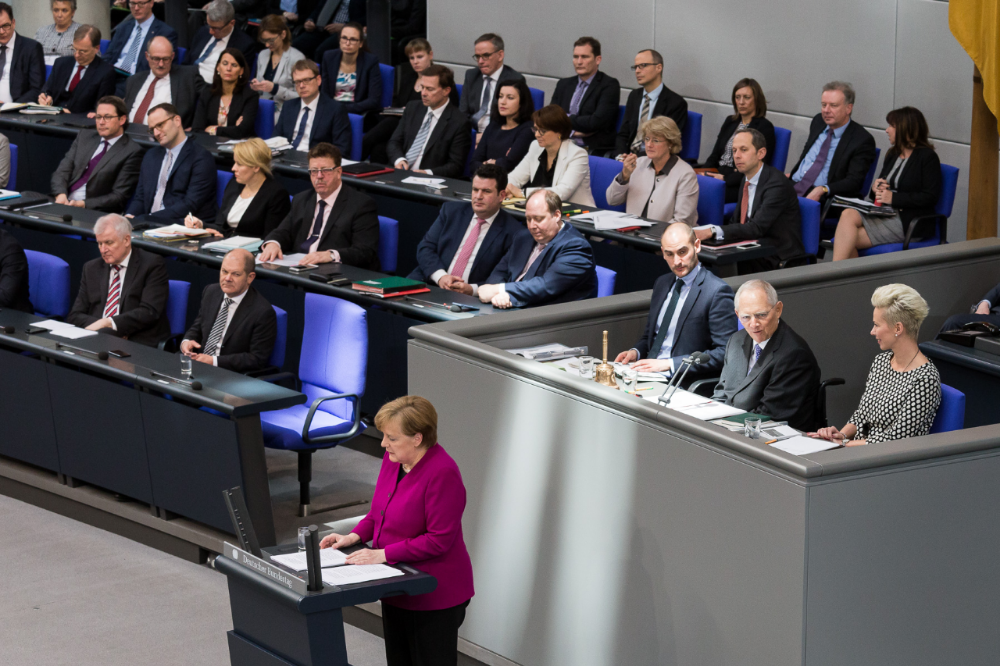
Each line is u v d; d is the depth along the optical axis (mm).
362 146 15891
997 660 5852
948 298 9367
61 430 9281
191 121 16109
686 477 5895
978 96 10961
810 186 13125
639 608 6258
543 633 6828
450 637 6074
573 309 8086
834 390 9047
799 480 5320
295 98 15203
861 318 9031
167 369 8672
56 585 8391
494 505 7008
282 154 14305
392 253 11586
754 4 14695
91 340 9297
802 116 14484
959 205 13250
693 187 11711
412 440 5887
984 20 10273
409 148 14594
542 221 9594
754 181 11289
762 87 14812
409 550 5871
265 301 9562
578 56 15078
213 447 8250
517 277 10148
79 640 7672
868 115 13875
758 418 6570
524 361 6727
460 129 14344
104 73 17062
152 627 7824
